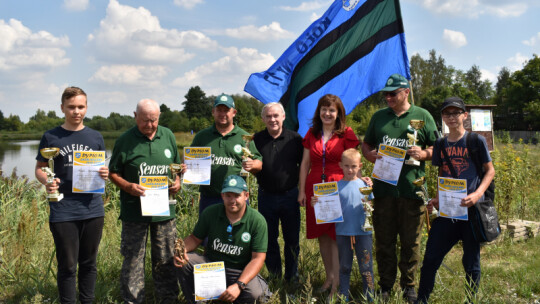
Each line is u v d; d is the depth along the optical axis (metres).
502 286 4.82
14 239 5.81
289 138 4.86
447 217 3.82
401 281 4.50
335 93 6.00
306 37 6.12
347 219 4.24
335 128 4.53
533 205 8.65
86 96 3.95
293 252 4.88
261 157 4.73
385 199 4.43
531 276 5.07
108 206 8.58
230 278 4.08
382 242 4.50
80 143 3.89
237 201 3.89
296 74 6.17
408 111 4.39
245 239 4.01
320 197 4.20
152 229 4.20
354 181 4.30
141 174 4.04
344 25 5.99
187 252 4.15
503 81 96.69
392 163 4.18
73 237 3.84
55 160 3.83
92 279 4.08
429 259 3.98
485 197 3.88
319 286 4.94
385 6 5.74
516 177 7.71
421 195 4.09
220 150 4.55
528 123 53.53
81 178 3.79
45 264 5.32
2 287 4.90
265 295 4.02
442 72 80.38
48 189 3.71
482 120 7.56
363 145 4.69
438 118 52.06
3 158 28.31
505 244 6.50
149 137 4.11
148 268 5.34
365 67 5.86
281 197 4.79
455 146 3.89
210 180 4.53
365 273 4.23
